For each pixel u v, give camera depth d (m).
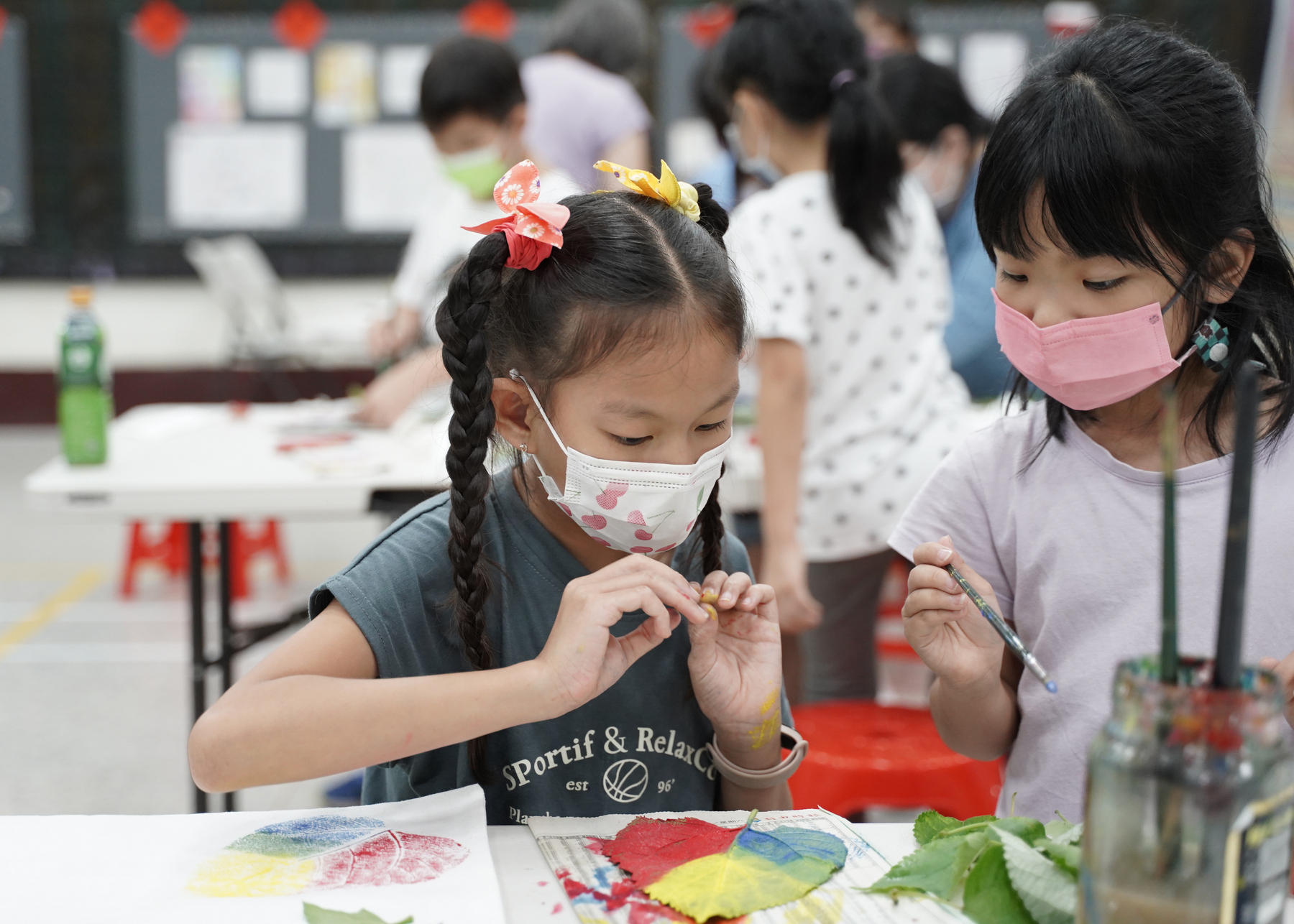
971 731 1.07
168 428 2.40
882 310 1.84
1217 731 0.56
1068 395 0.98
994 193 0.93
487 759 0.98
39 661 3.14
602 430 0.91
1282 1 4.92
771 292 1.75
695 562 1.08
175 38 5.85
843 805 1.63
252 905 0.73
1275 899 0.59
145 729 2.71
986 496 1.11
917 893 0.74
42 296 5.95
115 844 0.81
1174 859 0.57
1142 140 0.88
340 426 2.45
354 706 0.83
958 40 5.79
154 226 5.96
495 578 1.00
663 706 1.02
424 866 0.79
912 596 0.99
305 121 5.96
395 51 5.93
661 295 0.88
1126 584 1.02
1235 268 0.95
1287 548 0.98
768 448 1.78
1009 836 0.72
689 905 0.73
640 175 0.96
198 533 1.99
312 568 4.05
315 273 6.04
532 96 3.37
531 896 0.76
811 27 1.77
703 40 5.81
